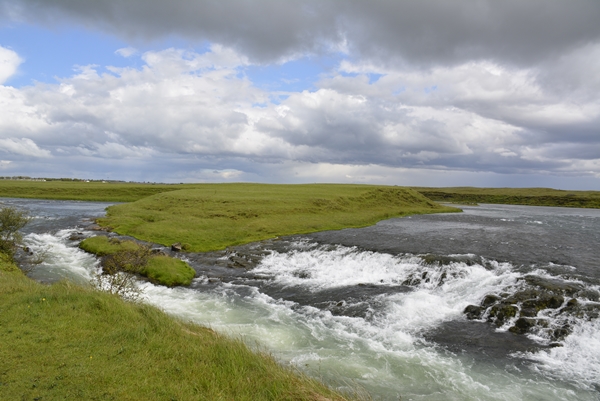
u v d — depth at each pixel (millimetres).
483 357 15938
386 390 12977
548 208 126438
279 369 10625
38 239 41125
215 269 31438
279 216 56406
